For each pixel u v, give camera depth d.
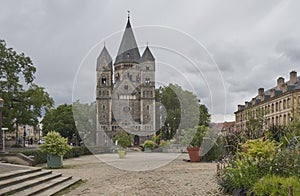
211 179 9.92
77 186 9.34
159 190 8.25
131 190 8.37
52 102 31.62
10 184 7.94
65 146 14.41
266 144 7.60
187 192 7.86
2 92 26.80
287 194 5.15
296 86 39.44
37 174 9.49
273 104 43.50
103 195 7.80
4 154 13.62
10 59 27.34
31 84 29.02
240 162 7.26
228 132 16.69
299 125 10.93
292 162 6.60
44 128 46.34
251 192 6.02
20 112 27.75
